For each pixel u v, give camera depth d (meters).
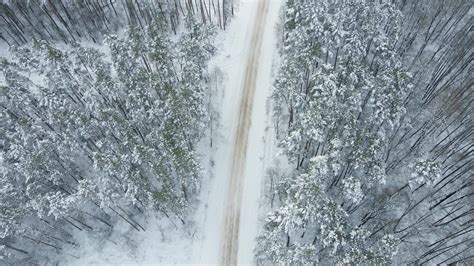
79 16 54.69
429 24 51.91
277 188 38.34
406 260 38.47
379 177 34.41
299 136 35.84
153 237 40.03
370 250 32.38
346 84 39.03
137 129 41.53
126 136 38.28
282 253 33.78
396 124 41.00
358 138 35.25
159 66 41.66
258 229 40.00
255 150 44.25
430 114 45.88
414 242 39.34
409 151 43.31
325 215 31.53
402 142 44.06
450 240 39.72
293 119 41.78
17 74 41.44
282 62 47.03
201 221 40.66
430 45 50.81
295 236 37.59
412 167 37.09
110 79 40.22
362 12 41.44
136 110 39.97
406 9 52.59
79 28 54.66
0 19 55.41
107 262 39.25
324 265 35.91
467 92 47.47
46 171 38.22
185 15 50.69
